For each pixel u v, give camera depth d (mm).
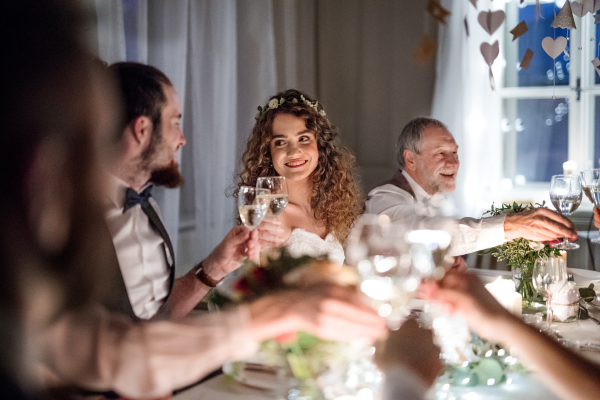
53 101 343
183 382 610
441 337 874
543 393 978
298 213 2299
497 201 3939
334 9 4402
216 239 3260
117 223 1314
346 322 607
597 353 1181
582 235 3451
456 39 3873
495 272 2070
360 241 980
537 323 1293
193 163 3160
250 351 628
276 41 4086
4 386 347
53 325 480
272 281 850
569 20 2240
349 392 860
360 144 4426
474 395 962
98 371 565
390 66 4262
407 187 2420
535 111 3926
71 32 351
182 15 2879
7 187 343
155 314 1288
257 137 2295
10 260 344
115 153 1323
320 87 4504
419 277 836
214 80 3230
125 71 1333
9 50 332
